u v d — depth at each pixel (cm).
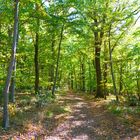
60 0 2331
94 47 3278
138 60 2555
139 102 2639
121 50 2931
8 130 1285
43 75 3866
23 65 3056
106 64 3444
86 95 4212
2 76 2248
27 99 2120
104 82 3306
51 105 2145
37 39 2820
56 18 2148
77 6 2345
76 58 4897
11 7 1838
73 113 2022
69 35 3012
